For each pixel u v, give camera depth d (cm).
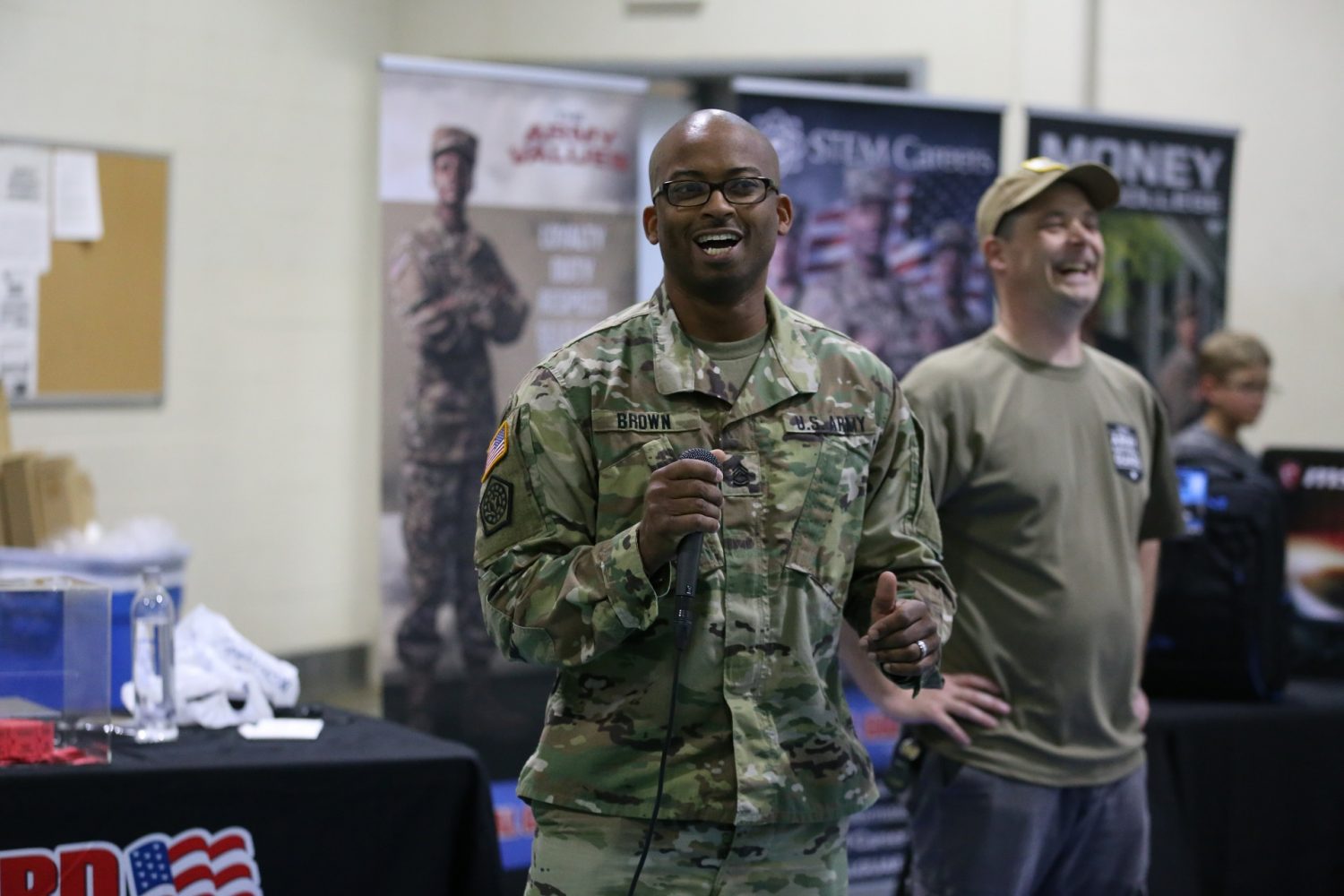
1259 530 406
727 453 220
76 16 649
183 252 699
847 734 226
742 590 217
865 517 233
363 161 788
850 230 561
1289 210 792
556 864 216
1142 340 613
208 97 708
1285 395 798
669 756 214
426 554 584
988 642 329
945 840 330
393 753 315
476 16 804
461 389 583
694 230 214
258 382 740
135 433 682
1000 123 579
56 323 643
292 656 767
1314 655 448
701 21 797
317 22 760
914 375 340
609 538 216
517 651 216
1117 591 333
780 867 218
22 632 303
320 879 305
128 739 325
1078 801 328
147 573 330
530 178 587
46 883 287
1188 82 779
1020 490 327
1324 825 409
